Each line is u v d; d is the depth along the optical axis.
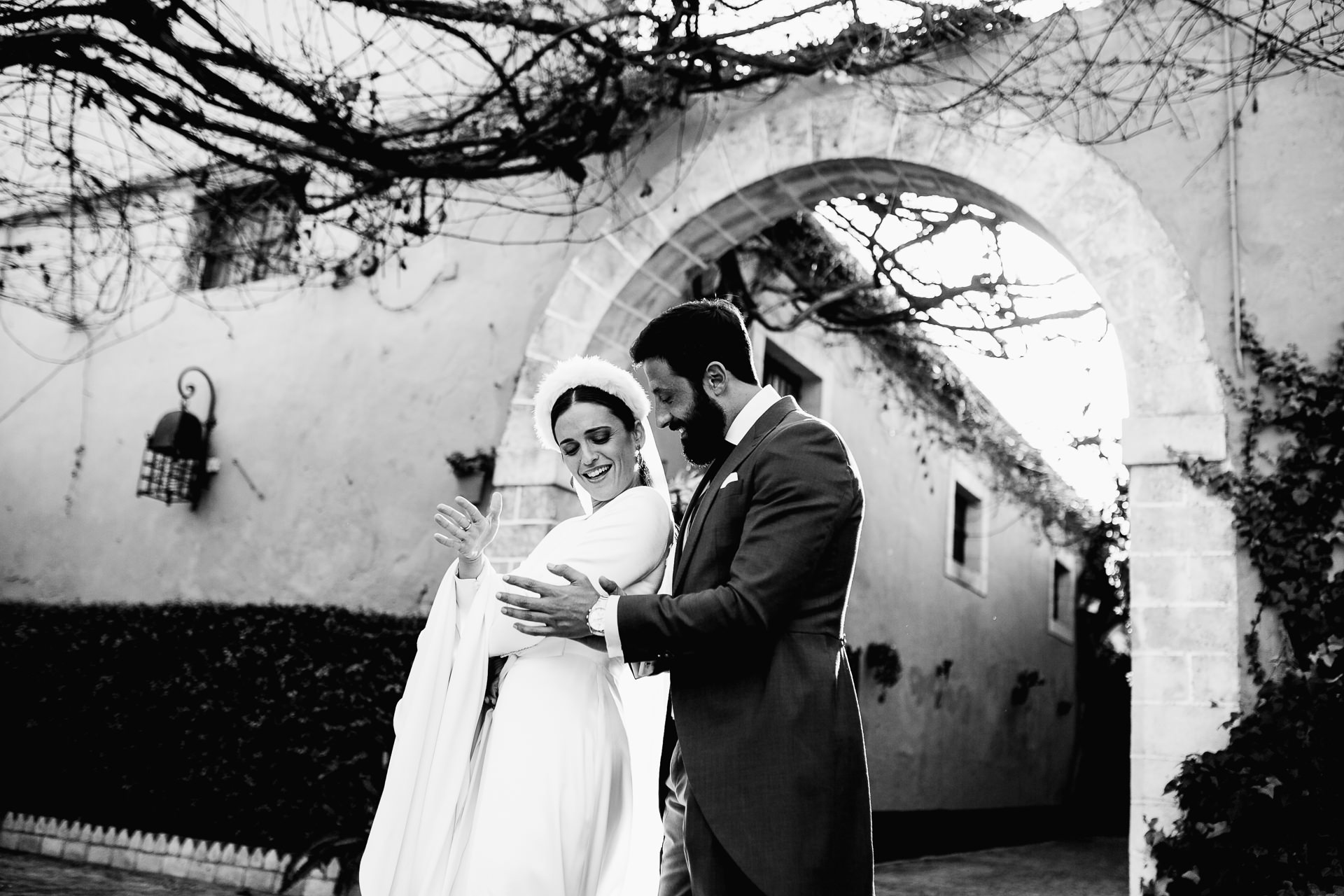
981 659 10.82
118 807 6.86
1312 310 4.38
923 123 5.23
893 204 6.67
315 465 7.11
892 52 5.20
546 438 2.76
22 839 7.06
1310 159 4.51
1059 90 4.95
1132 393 4.59
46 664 7.46
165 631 7.03
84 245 8.48
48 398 8.48
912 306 7.24
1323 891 3.66
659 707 2.74
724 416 2.38
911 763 9.05
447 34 6.95
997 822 10.91
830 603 2.16
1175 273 4.62
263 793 6.29
